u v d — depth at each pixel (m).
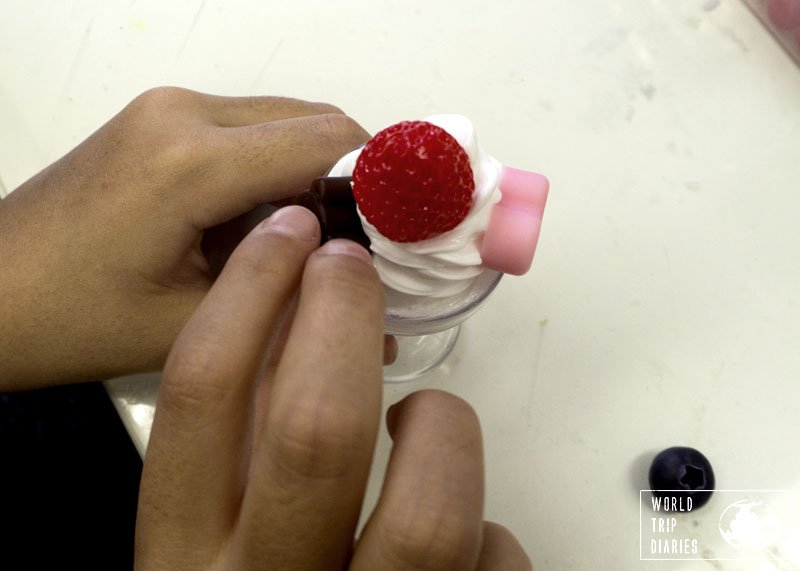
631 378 0.24
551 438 0.24
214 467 0.16
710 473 0.23
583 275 0.25
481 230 0.19
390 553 0.15
